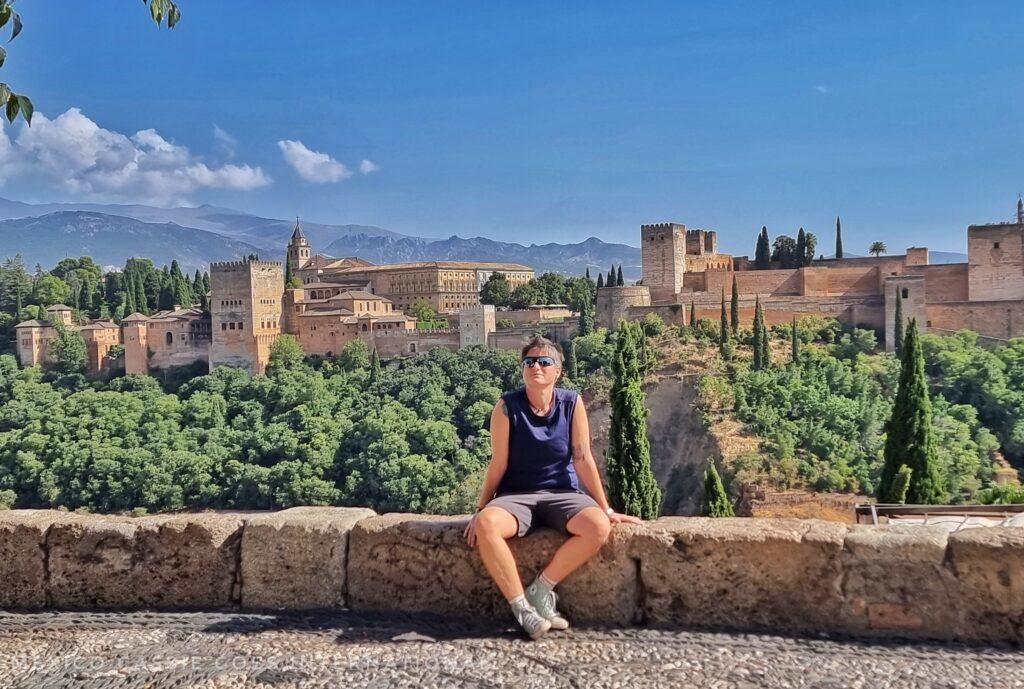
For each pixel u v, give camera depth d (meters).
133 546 8.56
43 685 6.84
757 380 87.44
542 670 6.71
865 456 69.81
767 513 60.66
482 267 182.50
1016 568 6.91
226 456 103.50
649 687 6.34
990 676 6.37
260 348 139.25
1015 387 85.44
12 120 8.29
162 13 8.59
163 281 193.62
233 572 8.44
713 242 148.00
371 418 100.75
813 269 121.50
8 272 198.38
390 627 7.68
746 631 7.38
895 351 107.38
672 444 87.06
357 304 149.25
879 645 7.00
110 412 118.00
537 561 7.72
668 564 7.56
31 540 8.70
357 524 8.25
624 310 123.00
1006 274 109.75
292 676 6.76
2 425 122.50
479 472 91.75
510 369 118.44
